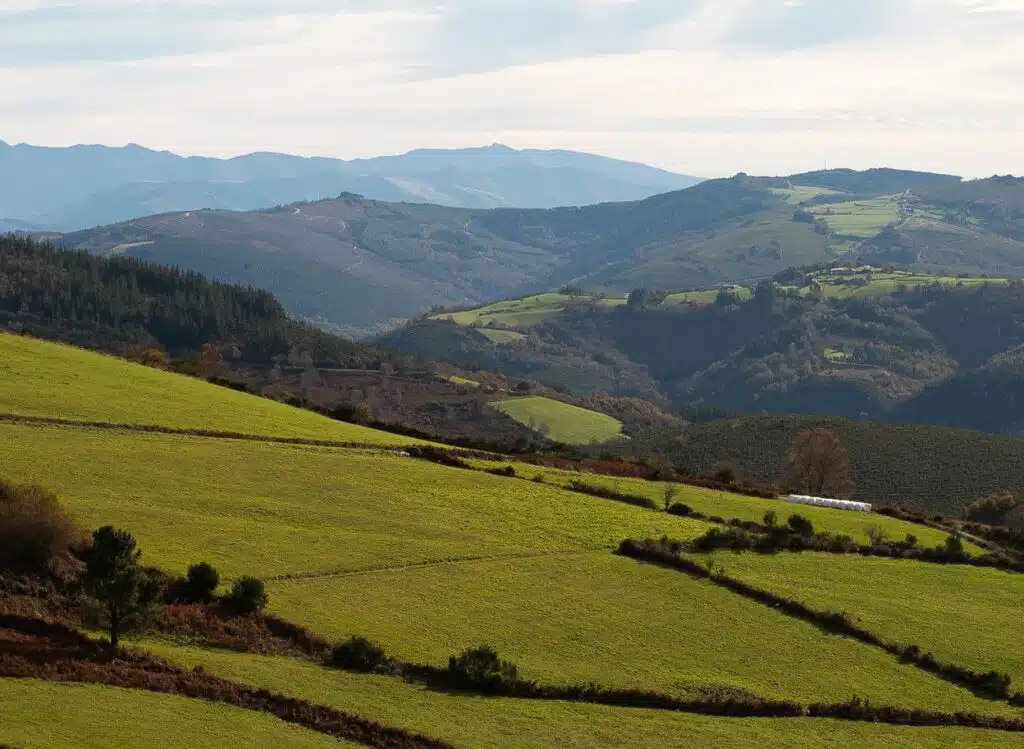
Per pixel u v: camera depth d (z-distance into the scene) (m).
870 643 60.03
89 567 46.25
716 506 87.06
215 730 40.16
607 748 43.53
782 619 62.00
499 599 60.22
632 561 68.88
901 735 48.88
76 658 44.25
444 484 81.44
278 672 47.12
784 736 47.16
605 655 54.38
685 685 51.66
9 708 38.62
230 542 61.94
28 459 70.69
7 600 48.19
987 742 48.78
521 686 49.28
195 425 86.88
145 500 66.75
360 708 44.50
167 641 48.94
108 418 84.06
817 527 83.44
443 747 41.88
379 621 54.88
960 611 66.31
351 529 68.19
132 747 37.19
